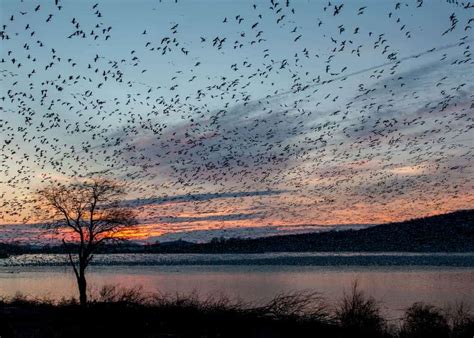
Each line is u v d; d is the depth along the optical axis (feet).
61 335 82.74
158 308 92.07
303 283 253.85
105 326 85.87
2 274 374.84
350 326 92.12
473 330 93.25
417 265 441.68
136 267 496.64
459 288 218.38
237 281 274.77
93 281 286.87
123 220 156.15
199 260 649.61
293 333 86.53
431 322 95.40
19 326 89.51
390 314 128.57
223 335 82.94
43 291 216.74
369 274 328.08
